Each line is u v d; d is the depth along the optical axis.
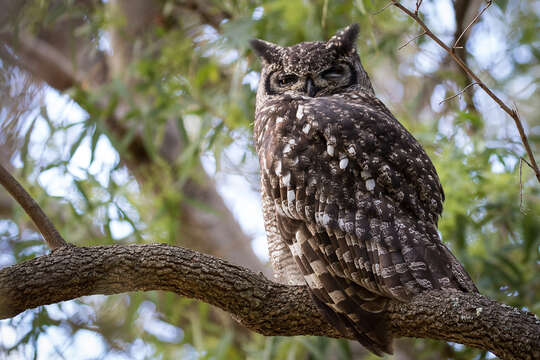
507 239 12.16
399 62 13.57
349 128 7.31
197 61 13.23
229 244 14.68
